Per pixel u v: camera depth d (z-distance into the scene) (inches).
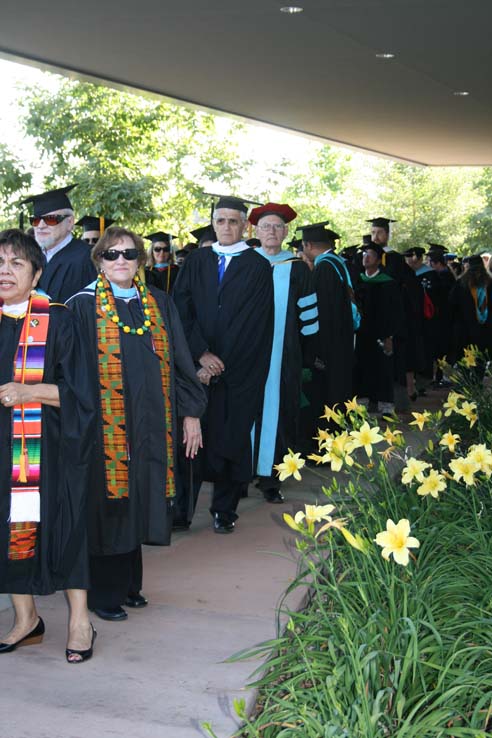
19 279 149.3
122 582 171.8
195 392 177.5
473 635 139.0
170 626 169.3
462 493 200.8
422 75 443.5
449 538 170.7
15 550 147.9
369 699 120.4
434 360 539.8
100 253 167.2
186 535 231.0
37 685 143.9
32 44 388.5
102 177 738.8
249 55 404.8
